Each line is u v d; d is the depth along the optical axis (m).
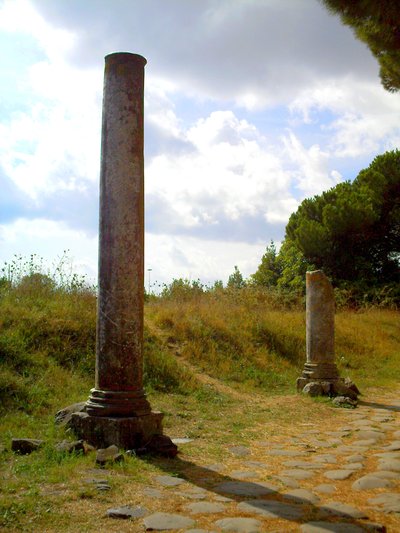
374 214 27.83
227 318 16.47
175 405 9.86
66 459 5.82
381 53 8.66
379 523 4.49
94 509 4.49
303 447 7.41
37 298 12.59
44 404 8.49
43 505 4.49
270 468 6.25
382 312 24.34
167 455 6.43
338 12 7.54
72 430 6.80
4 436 6.86
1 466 5.66
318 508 4.80
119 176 6.86
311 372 12.38
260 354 14.93
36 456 6.01
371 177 29.34
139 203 6.95
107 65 7.06
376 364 16.84
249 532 4.14
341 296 26.61
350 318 22.45
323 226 28.84
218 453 6.89
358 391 12.38
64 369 10.20
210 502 4.85
